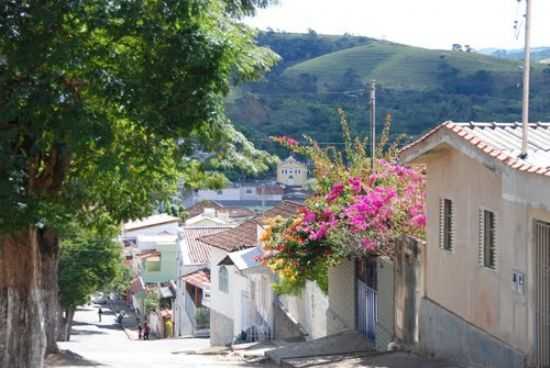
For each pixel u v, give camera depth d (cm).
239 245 3406
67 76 1135
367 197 1889
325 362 1703
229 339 3544
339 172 2234
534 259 1182
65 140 1105
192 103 1119
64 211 1280
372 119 2309
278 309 2841
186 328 4591
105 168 1177
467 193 1430
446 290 1537
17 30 1066
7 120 1077
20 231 1209
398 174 2025
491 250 1344
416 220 1772
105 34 1121
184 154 1224
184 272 4662
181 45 1098
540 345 1180
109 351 2866
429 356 1602
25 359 1315
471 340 1400
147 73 1116
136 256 6631
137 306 6375
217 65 1116
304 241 2100
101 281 4334
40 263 2016
